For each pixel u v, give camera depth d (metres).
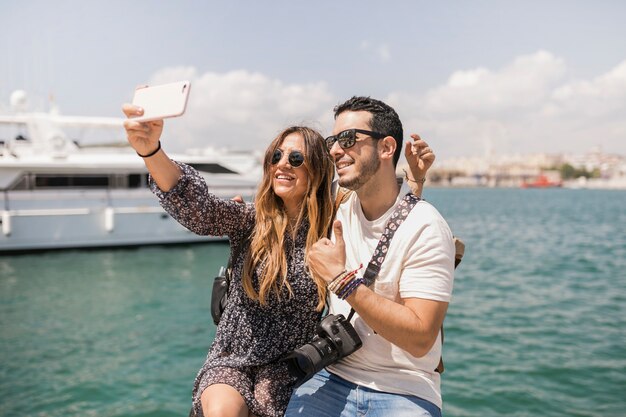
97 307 12.18
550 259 19.23
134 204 20.89
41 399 6.73
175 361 8.24
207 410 2.22
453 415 5.88
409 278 2.11
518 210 55.94
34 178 19.75
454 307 11.27
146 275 16.39
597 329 9.38
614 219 42.28
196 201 2.39
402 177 2.49
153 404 6.59
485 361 7.62
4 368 7.91
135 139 2.18
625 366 7.34
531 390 6.52
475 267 17.38
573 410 5.96
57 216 19.78
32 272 16.72
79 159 20.69
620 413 5.86
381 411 2.17
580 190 183.38
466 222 38.91
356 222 2.35
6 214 19.06
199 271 17.11
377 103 2.23
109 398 6.77
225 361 2.47
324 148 2.51
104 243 20.47
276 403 2.40
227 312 2.58
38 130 21.16
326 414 2.24
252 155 24.47
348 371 2.29
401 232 2.17
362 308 1.99
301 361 2.18
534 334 9.07
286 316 2.50
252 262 2.49
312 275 2.40
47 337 9.64
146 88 2.16
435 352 2.27
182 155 22.62
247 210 2.62
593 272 16.23
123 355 8.54
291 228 2.55
